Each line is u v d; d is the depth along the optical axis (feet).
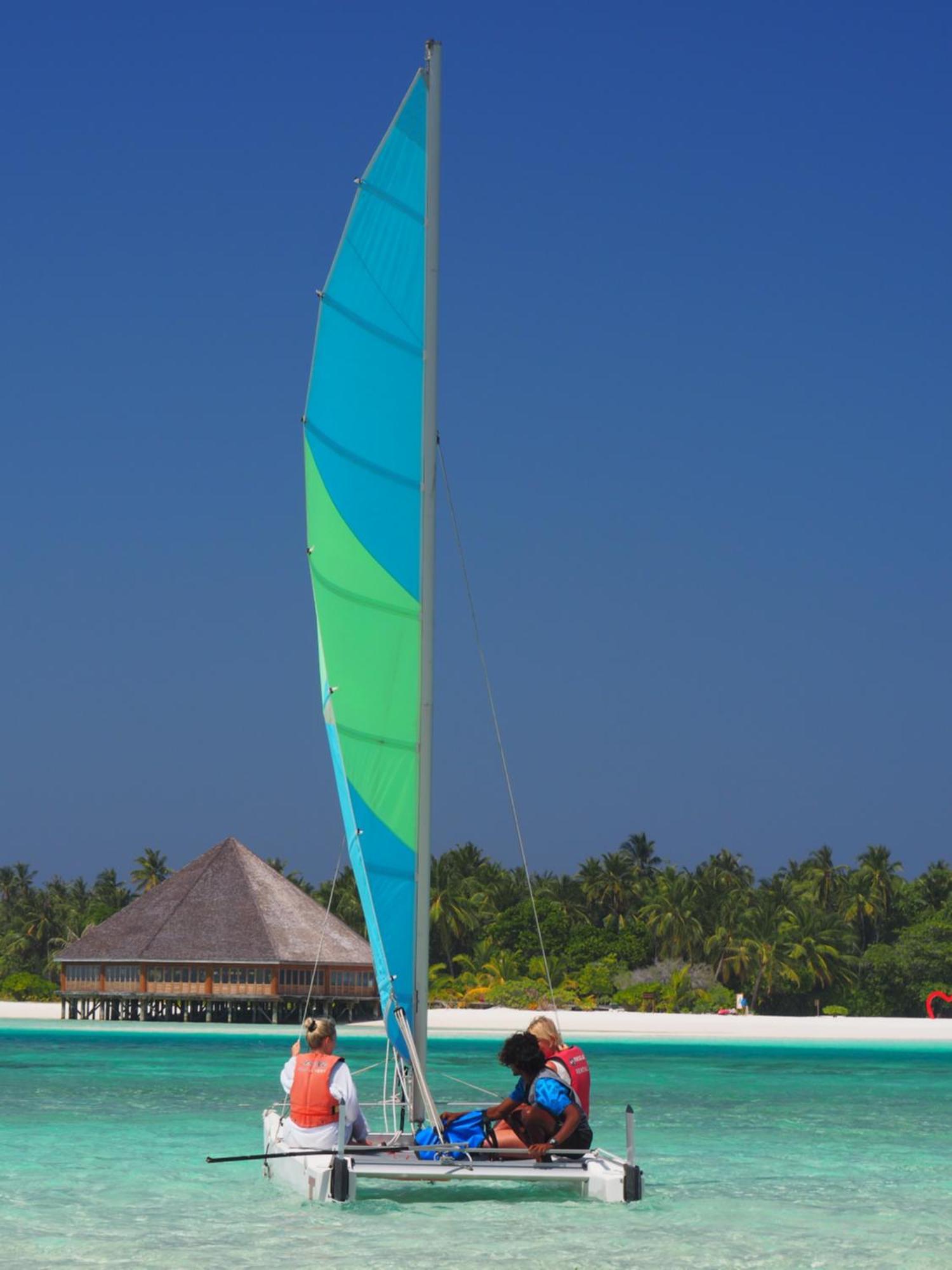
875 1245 50.93
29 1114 105.19
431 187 64.18
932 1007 453.99
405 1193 58.90
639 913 491.72
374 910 62.95
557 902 527.40
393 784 63.26
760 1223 55.31
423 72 64.44
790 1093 145.28
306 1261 46.21
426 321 63.72
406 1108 62.03
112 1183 64.49
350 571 65.41
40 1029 314.96
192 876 361.71
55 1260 46.50
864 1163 78.89
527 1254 47.47
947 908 492.54
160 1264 45.68
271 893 353.72
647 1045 280.72
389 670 63.93
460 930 488.02
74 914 576.20
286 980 340.80
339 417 66.28
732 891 514.27
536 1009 385.70
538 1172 55.11
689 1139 93.25
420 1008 62.28
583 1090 58.03
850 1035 329.93
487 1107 68.85
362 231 65.87
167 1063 183.21
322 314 67.21
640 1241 50.11
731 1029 339.77
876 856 531.91
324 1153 55.36
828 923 485.56
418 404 63.77
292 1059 60.03
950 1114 117.19
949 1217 57.62
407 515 63.77
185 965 341.62
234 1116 103.45
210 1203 57.72
